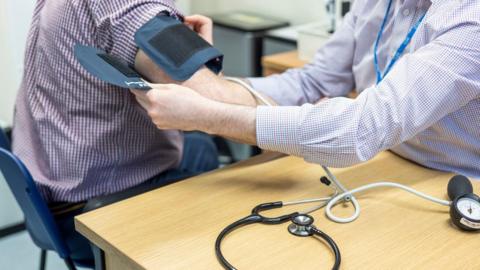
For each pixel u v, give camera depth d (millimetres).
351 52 1495
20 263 2260
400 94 1020
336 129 1019
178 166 1524
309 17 2762
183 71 1090
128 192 1300
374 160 1236
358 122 1015
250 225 964
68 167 1313
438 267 861
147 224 973
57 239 1293
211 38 1393
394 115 1015
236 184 1115
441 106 1030
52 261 2268
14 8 2213
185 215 1000
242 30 2582
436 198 1064
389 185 1072
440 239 933
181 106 1005
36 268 2230
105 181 1333
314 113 1028
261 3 2973
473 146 1177
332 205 1029
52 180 1347
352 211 1016
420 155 1205
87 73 1230
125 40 1133
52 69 1280
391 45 1271
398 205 1037
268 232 944
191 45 1106
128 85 975
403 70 1046
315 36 2127
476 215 949
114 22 1139
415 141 1193
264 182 1124
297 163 1212
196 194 1075
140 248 903
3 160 1241
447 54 1018
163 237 934
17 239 2420
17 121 1434
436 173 1187
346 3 2143
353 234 943
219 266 857
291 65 2158
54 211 1362
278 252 890
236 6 3107
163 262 867
